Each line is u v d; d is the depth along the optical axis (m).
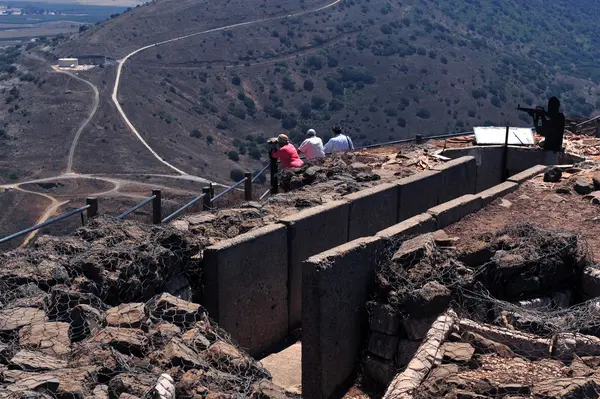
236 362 6.64
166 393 5.73
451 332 7.50
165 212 16.62
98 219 9.24
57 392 5.50
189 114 105.00
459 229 10.76
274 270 9.59
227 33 134.12
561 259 9.47
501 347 7.22
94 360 6.06
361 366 8.92
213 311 8.78
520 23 157.12
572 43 153.75
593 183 12.92
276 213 11.02
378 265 9.13
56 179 79.06
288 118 103.56
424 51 120.81
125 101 105.25
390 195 11.88
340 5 144.62
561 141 16.30
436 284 8.68
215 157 91.75
